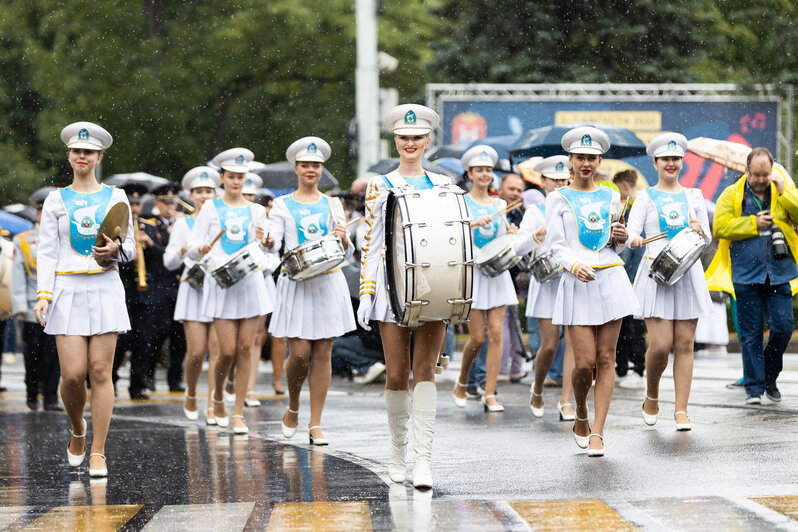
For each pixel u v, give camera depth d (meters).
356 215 42.28
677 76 69.25
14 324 52.34
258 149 88.12
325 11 82.00
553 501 17.25
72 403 21.53
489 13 70.19
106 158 80.81
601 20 68.81
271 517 16.66
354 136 55.25
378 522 16.16
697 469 19.58
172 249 30.28
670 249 23.84
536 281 28.03
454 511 16.80
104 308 21.19
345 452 23.50
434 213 18.00
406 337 19.25
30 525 16.58
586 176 22.25
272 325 24.86
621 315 21.78
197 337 29.88
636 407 29.47
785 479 18.41
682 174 58.56
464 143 59.38
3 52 85.00
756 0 71.94
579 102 59.16
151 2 81.38
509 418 28.34
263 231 25.09
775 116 59.53
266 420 29.73
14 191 84.75
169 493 19.25
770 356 28.95
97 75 79.69
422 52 81.19
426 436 18.97
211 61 80.94
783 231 28.27
